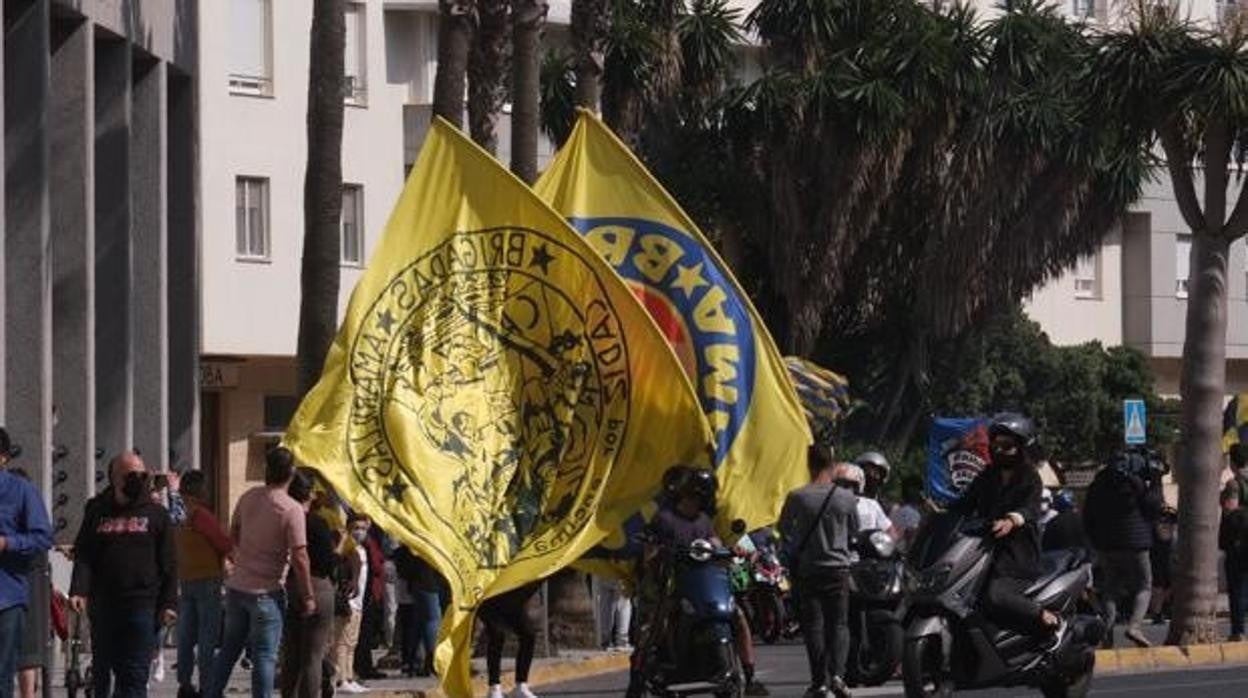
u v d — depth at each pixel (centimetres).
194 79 4922
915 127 6512
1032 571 2330
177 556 2558
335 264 3300
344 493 2675
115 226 4416
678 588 2594
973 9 6656
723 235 6625
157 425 4578
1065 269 6938
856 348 6738
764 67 6762
